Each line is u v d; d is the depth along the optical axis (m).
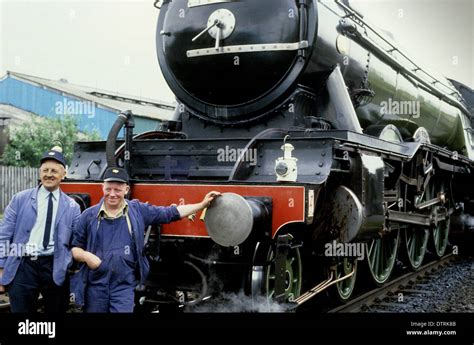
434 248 8.88
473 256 10.49
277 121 5.35
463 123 10.88
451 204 9.36
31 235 3.87
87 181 4.74
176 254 4.70
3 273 3.85
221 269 4.57
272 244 4.29
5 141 16.19
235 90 5.42
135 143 5.30
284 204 4.02
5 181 14.03
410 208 6.97
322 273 5.13
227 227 3.80
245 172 4.55
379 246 6.59
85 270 3.60
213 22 5.42
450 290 6.83
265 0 5.32
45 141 15.92
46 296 4.01
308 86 5.43
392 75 7.20
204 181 4.26
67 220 3.94
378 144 5.43
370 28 6.82
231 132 5.57
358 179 4.70
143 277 3.68
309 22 5.20
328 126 5.40
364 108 6.53
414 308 5.75
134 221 3.61
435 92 9.15
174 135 5.66
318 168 4.32
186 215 3.80
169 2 6.09
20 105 20.44
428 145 7.00
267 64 5.23
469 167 10.21
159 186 4.40
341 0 6.16
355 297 5.94
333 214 4.62
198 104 5.68
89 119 18.59
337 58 5.57
